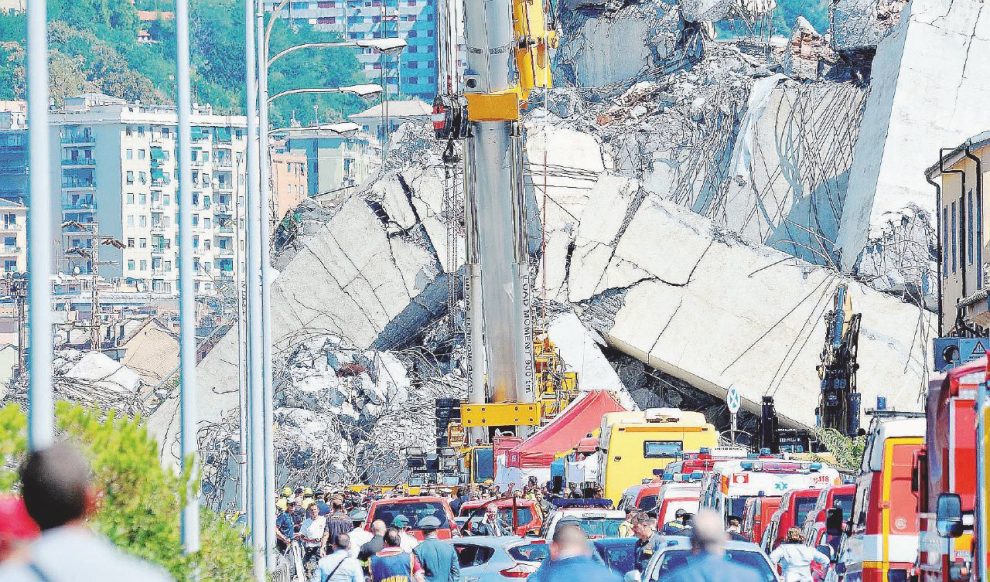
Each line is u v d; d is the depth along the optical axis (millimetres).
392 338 182500
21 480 15617
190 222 49594
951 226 104500
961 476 33719
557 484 94188
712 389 172875
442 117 110000
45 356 30062
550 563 32250
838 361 111375
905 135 175875
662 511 67812
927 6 179000
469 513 82438
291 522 91812
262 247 81938
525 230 112375
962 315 92000
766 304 171250
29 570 15016
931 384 35500
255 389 70750
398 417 159875
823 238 190875
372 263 180875
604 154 190000
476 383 116312
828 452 108375
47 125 30859
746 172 196000
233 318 172750
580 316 174375
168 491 34781
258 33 82750
